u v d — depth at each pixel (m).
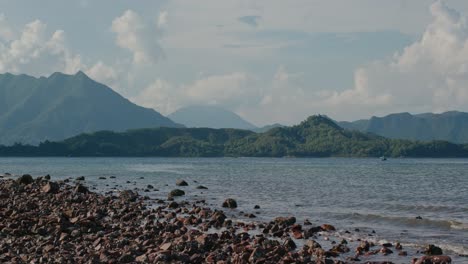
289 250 23.08
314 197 49.19
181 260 20.20
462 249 23.20
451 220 32.47
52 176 92.88
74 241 23.84
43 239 23.73
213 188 61.31
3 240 23.31
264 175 97.25
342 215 35.38
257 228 29.61
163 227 28.09
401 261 21.11
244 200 46.12
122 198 45.28
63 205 37.12
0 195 41.75
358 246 23.59
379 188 61.44
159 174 101.88
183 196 50.19
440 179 82.75
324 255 22.02
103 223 29.31
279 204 42.75
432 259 20.91
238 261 19.97
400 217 33.78
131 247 21.77
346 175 97.69
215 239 24.64
